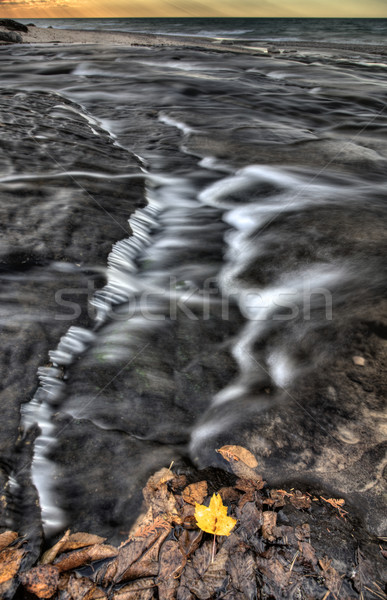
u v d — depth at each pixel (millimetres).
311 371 2037
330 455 1678
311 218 3607
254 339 2381
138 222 3551
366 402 1836
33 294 2330
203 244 3494
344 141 6445
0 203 3135
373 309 2172
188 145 5758
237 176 4844
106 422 1718
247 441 1729
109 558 1304
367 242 3000
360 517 1490
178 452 1656
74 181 3848
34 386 1807
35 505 1399
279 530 1417
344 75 14125
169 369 2070
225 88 10141
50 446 1585
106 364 2016
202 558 1321
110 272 2746
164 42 29547
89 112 7332
